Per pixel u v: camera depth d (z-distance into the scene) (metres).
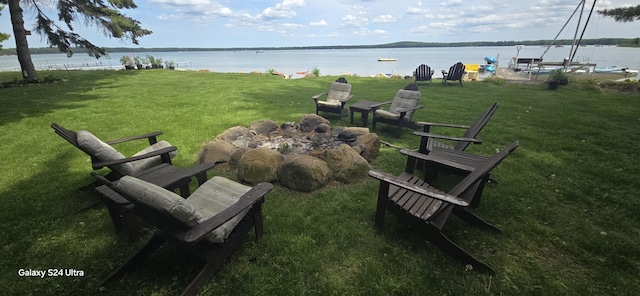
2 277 2.24
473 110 7.55
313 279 2.20
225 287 2.12
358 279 2.19
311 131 5.44
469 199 2.48
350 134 4.66
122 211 2.46
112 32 15.48
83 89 11.10
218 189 2.69
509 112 7.16
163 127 6.14
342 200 3.27
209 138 5.46
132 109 7.80
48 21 13.78
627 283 2.13
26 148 4.99
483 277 2.20
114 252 2.51
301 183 3.44
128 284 2.16
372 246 2.54
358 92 10.68
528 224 2.82
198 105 8.35
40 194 3.46
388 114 5.68
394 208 2.55
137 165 3.31
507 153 2.37
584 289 2.09
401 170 4.11
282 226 2.81
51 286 2.16
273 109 7.84
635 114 6.70
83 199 3.35
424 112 7.36
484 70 24.06
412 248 2.51
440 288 2.10
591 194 3.32
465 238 2.65
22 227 2.84
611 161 4.18
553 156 4.42
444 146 4.18
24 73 12.67
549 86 10.66
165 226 1.81
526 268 2.29
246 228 2.43
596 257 2.39
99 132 5.87
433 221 2.39
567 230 2.73
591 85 10.41
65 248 2.55
